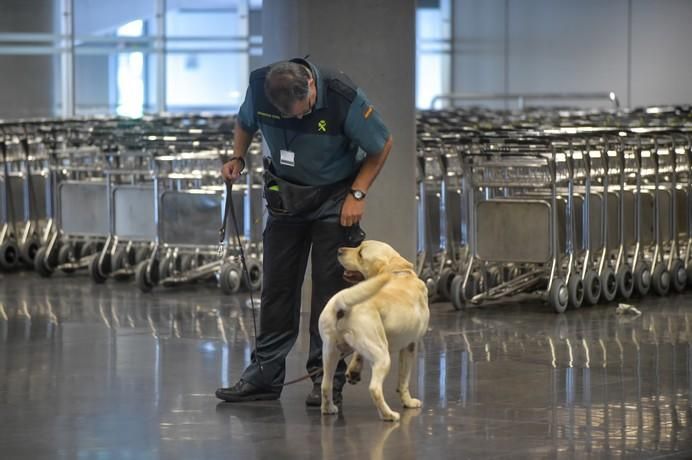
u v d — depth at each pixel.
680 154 13.30
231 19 26.52
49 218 14.47
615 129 12.60
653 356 9.27
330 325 6.86
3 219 14.98
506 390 8.01
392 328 6.85
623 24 26.00
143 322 10.88
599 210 12.15
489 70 28.62
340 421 7.09
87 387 8.11
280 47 11.04
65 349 9.54
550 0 27.27
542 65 27.53
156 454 6.38
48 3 24.70
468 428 6.92
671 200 12.83
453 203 13.10
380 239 11.16
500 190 12.95
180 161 13.43
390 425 6.99
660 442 6.60
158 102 26.19
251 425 7.01
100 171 14.28
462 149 11.73
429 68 29.38
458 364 8.97
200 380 8.34
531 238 11.52
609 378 8.43
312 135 7.07
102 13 25.36
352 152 7.23
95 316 11.21
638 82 25.88
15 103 24.53
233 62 26.61
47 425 7.04
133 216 13.24
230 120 16.83
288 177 7.30
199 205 12.74
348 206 7.16
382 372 6.81
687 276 13.15
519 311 11.66
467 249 12.50
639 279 12.45
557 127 14.03
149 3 25.91
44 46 24.75
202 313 11.41
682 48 25.17
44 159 15.02
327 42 10.85
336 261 7.29
